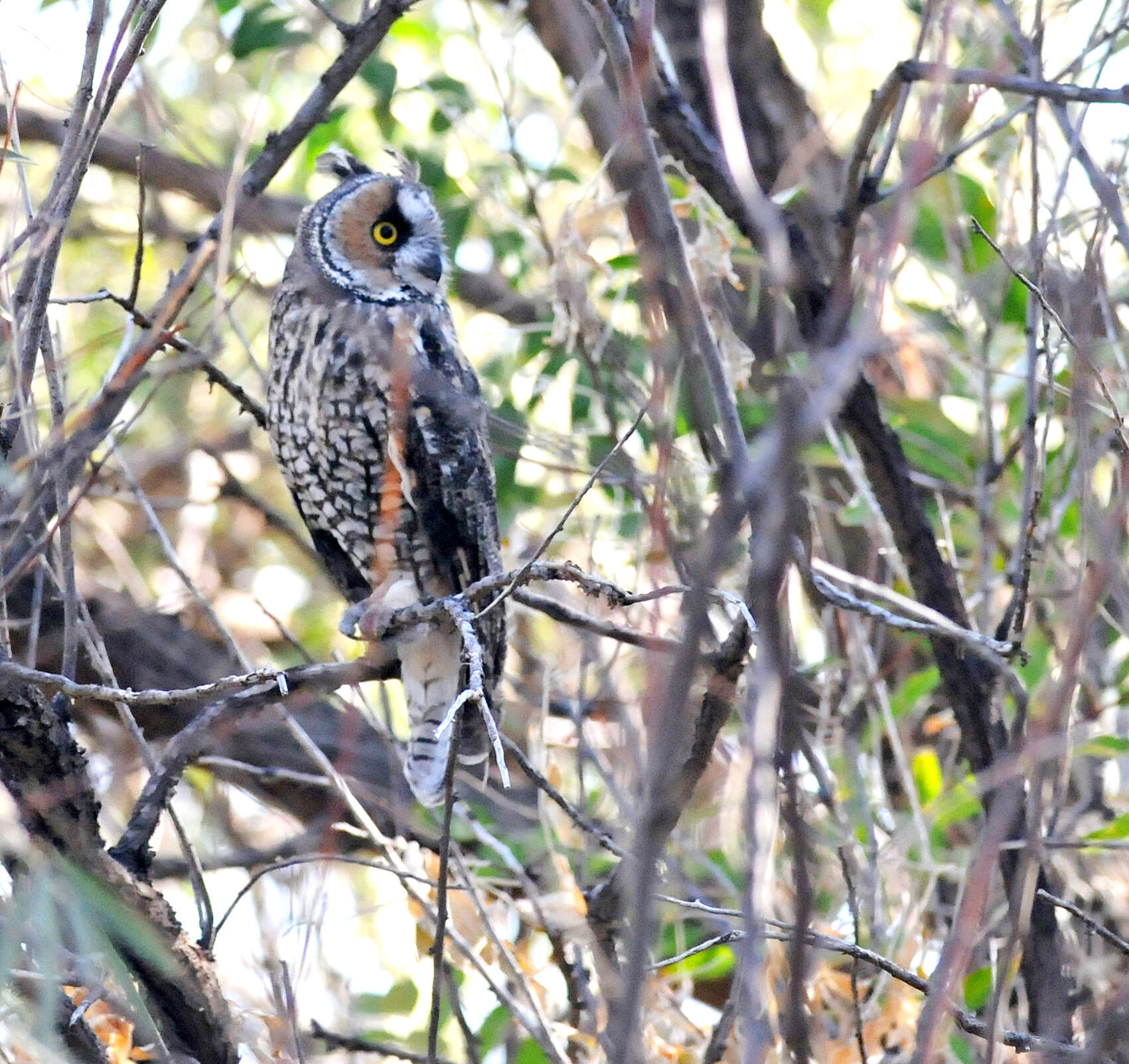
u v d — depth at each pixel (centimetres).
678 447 752
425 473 945
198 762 894
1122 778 927
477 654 608
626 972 393
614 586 608
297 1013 707
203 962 670
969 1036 743
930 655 1031
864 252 784
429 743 902
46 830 628
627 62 571
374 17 851
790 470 365
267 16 1033
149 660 1056
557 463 1095
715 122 874
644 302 510
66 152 588
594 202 927
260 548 1394
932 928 871
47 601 994
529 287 1152
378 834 754
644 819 370
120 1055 665
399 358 913
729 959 816
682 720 365
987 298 934
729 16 949
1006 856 775
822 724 823
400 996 929
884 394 1023
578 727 763
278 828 1089
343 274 969
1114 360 828
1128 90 692
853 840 770
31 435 588
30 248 625
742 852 778
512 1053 822
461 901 815
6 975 518
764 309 852
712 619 780
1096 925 685
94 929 591
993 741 859
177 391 1252
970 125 996
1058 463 906
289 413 969
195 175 906
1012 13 786
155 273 1288
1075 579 765
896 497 873
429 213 1000
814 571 784
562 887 806
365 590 1032
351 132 1209
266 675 600
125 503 1195
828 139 958
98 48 595
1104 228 724
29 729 612
